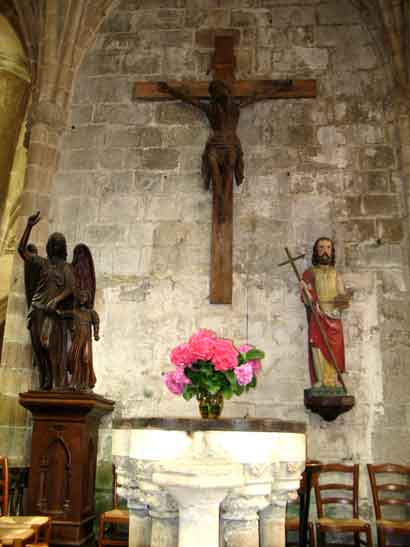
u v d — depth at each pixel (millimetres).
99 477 5781
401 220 6270
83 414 5156
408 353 5906
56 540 4898
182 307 6215
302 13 7074
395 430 5723
